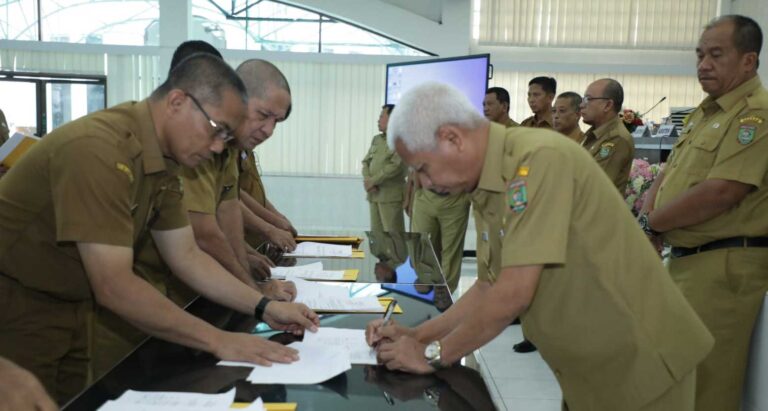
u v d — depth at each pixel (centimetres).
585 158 110
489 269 121
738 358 183
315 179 709
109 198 116
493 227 116
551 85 396
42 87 682
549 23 719
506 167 108
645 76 714
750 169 175
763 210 180
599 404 124
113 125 123
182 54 199
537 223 103
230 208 196
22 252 135
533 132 112
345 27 721
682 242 193
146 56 693
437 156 108
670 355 115
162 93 128
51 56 688
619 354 117
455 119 106
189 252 146
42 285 140
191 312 143
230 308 146
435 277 185
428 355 109
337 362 111
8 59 686
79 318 150
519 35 720
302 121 706
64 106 689
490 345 352
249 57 700
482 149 110
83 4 691
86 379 156
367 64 698
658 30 716
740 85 187
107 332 158
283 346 116
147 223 138
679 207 186
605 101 306
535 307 120
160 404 91
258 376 104
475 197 116
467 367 113
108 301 117
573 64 710
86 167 115
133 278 118
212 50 203
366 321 140
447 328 124
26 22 689
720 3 714
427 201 414
